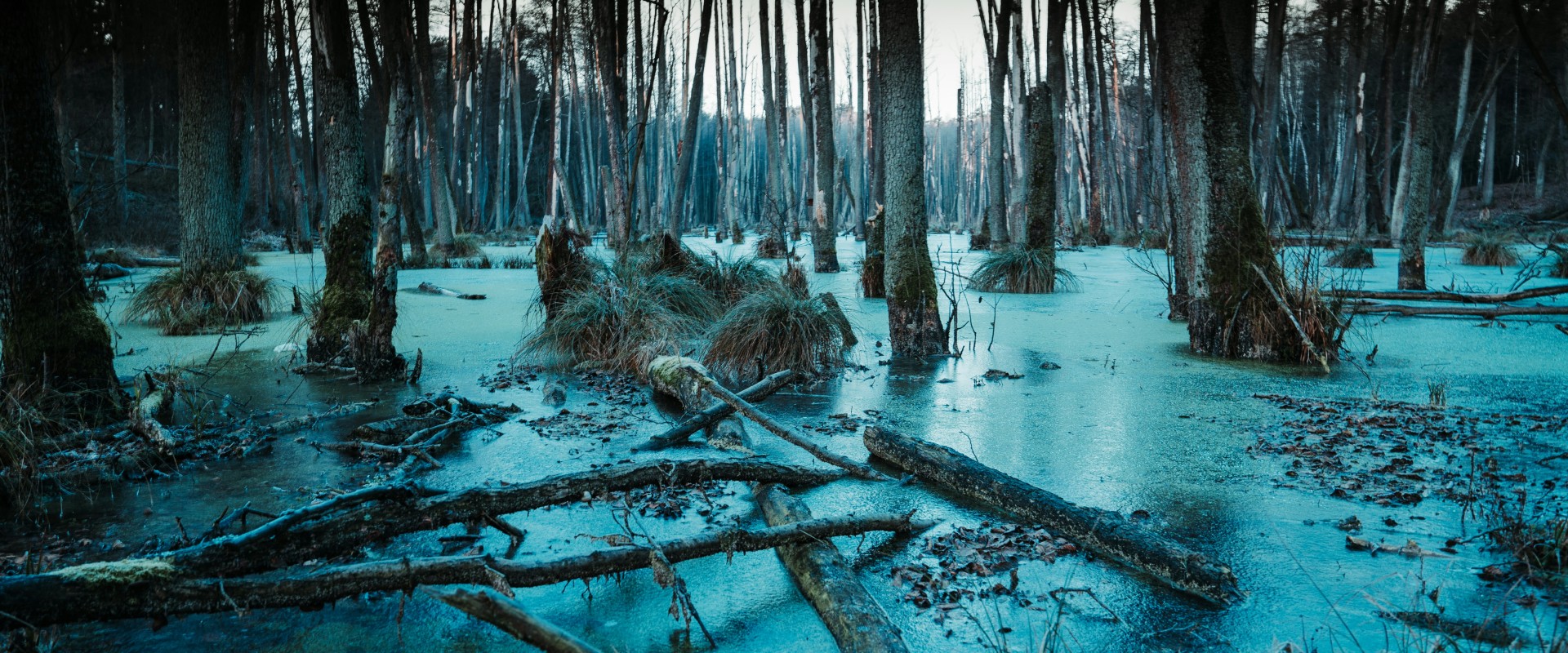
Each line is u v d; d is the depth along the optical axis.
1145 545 3.43
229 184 11.94
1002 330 10.21
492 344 9.30
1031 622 3.02
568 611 3.15
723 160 39.50
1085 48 29.66
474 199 41.62
